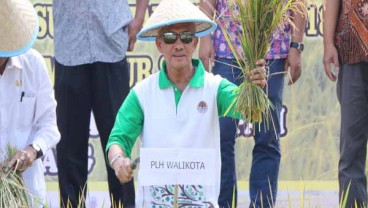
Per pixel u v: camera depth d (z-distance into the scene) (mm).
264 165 13969
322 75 16578
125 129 11102
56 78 14312
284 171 16625
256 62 10891
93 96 14305
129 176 10656
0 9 11047
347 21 13445
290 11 14000
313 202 16188
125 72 14336
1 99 11570
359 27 13352
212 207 10781
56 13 14297
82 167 14422
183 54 10930
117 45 14180
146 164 10562
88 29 14125
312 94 16609
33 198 11406
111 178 14219
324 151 16641
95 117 14422
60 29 14250
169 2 10977
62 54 14211
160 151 10562
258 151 14047
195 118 11055
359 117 13430
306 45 16531
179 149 10578
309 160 16641
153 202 10867
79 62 14125
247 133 16391
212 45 14203
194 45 11172
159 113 11094
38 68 11766
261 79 10883
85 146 14438
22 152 11281
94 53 14102
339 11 13664
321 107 16625
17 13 11109
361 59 13328
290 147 16609
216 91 11094
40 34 16391
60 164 14312
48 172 16484
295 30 14086
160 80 11133
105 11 14164
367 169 12961
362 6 13336
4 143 11602
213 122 11109
